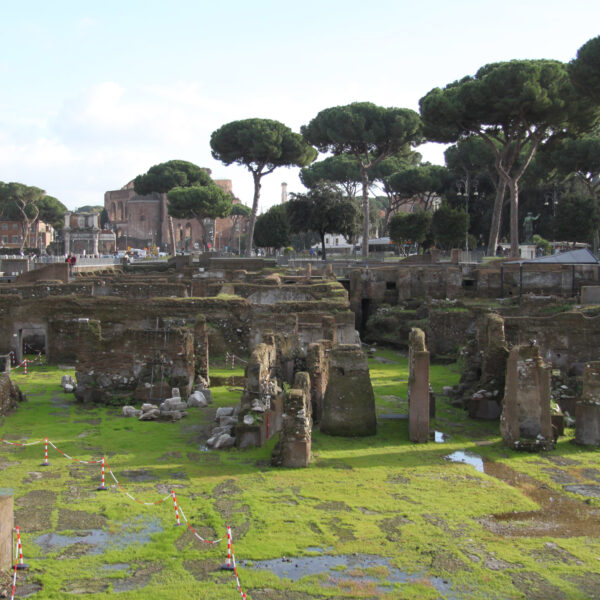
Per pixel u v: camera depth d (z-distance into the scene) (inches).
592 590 490.6
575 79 2026.3
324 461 788.0
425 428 880.9
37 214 4503.0
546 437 844.0
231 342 1546.5
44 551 538.9
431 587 490.9
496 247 2962.6
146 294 1969.7
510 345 1151.0
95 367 1106.7
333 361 921.5
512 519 619.8
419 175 3917.3
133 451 824.9
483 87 2342.5
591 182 3476.9
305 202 3164.4
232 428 882.8
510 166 2598.4
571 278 2092.8
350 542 563.2
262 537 569.0
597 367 868.0
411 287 2202.3
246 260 2992.1
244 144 3486.7
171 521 600.7
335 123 3093.0
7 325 1498.5
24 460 781.3
